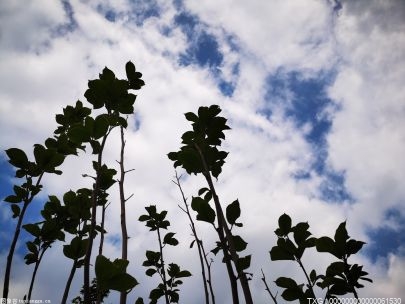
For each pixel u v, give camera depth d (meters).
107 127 2.19
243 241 2.02
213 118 2.64
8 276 1.90
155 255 4.74
